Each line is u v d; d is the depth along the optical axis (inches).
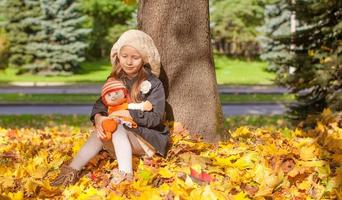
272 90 1200.2
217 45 2183.8
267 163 182.9
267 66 1819.6
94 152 175.2
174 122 210.1
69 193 163.0
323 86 467.2
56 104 920.3
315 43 509.7
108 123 168.7
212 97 221.3
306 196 168.2
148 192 155.4
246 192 163.9
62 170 173.2
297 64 499.5
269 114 778.8
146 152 179.5
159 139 178.5
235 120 669.3
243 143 209.3
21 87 1273.4
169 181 169.8
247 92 1132.5
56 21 1614.2
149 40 185.6
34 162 195.3
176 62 217.3
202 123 217.2
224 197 154.6
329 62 463.5
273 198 164.2
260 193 162.6
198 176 170.1
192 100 217.5
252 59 2135.8
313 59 492.4
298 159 191.0
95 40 2066.9
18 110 840.3
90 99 970.1
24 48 1622.8
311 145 202.5
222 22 2052.2
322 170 179.0
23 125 616.4
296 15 511.2
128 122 172.4
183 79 217.8
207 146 202.5
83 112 818.2
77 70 1716.3
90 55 2100.1
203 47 221.6
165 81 217.0
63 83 1396.4
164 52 217.0
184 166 178.5
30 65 1619.1
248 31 2065.7
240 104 943.0
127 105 178.1
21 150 220.4
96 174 177.0
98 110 181.9
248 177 173.2
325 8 483.5
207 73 221.6
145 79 182.4
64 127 347.9
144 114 174.9
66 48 1635.1
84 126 596.7
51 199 162.6
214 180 170.7
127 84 184.1
